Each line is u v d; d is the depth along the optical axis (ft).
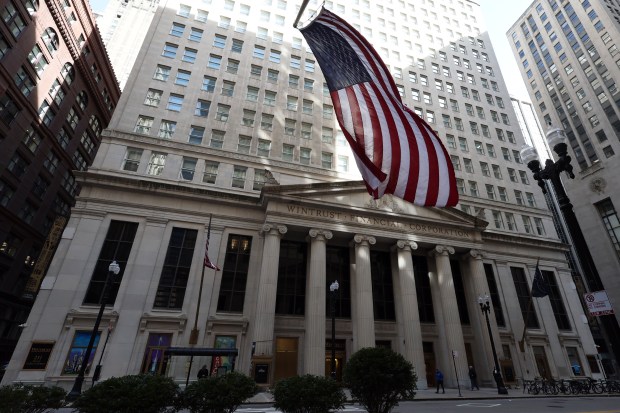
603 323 22.79
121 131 96.37
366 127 36.68
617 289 157.28
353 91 38.45
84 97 157.17
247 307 85.51
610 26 184.03
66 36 137.49
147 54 110.73
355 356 30.17
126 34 276.41
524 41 238.48
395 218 101.81
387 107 38.42
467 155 142.00
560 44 211.20
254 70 122.21
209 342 79.92
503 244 123.54
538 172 30.30
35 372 67.92
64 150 143.95
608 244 164.14
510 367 97.14
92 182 86.48
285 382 26.50
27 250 127.54
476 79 169.68
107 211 85.20
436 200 35.65
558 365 108.68
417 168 36.29
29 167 124.47
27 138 122.62
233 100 113.39
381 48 157.17
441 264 102.58
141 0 293.23
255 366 73.82
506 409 50.01
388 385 28.17
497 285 115.14
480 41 186.60
